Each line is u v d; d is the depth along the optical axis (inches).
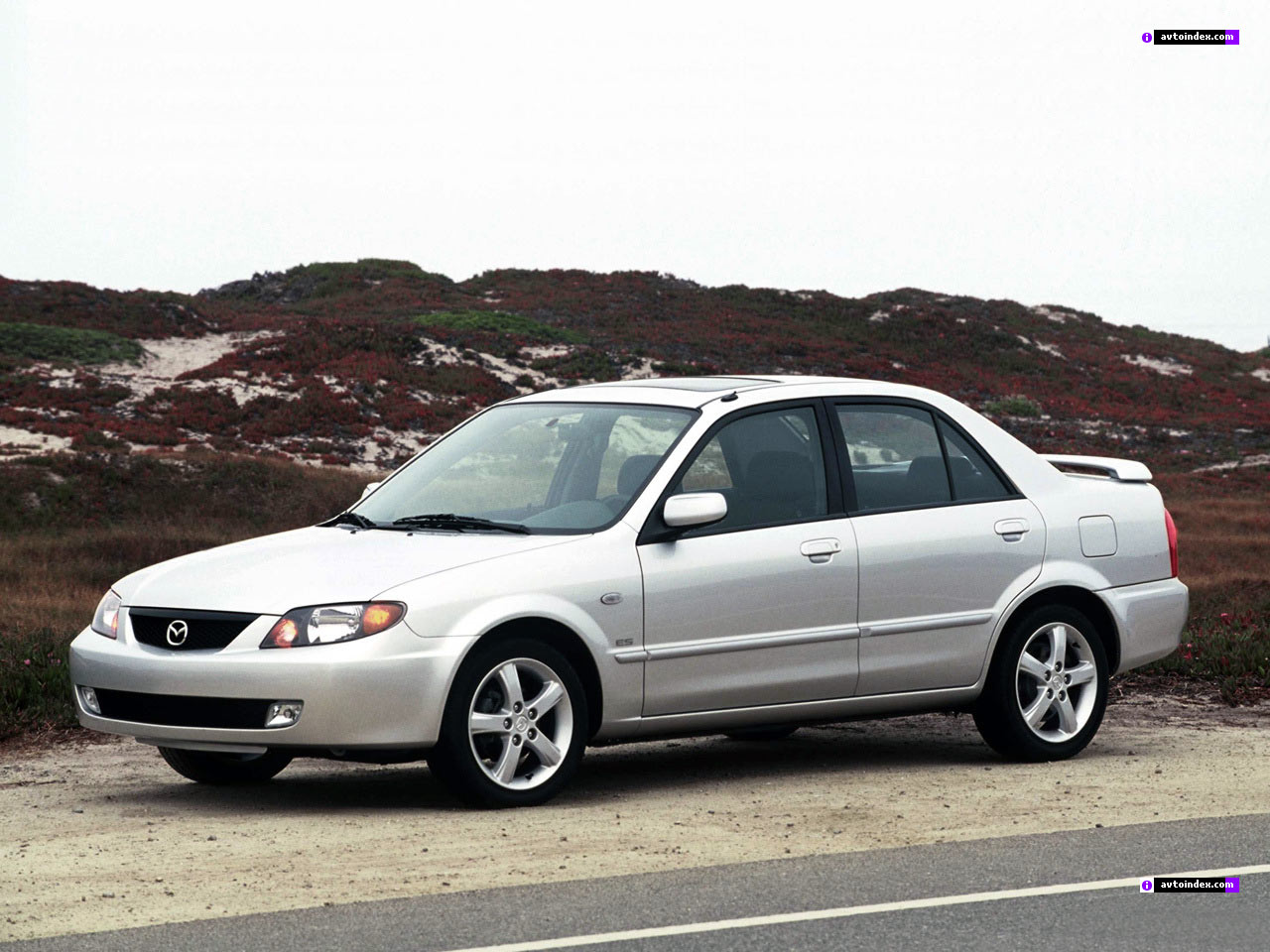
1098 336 4505.4
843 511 366.0
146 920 233.5
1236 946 218.1
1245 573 1275.8
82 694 336.2
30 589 1053.2
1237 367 4335.6
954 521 379.6
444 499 365.7
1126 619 404.5
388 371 2861.7
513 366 3125.0
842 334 3956.7
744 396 366.3
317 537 355.9
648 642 335.0
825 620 357.7
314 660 302.0
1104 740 428.8
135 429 2241.6
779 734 450.9
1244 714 478.6
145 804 341.4
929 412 390.6
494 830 299.3
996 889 251.3
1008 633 385.1
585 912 236.1
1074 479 412.5
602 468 354.9
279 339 3021.7
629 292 4153.5
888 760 399.9
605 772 382.9
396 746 307.0
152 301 3265.3
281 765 378.9
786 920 231.1
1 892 253.0
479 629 312.5
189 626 317.7
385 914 235.5
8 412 2235.5
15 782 379.6
